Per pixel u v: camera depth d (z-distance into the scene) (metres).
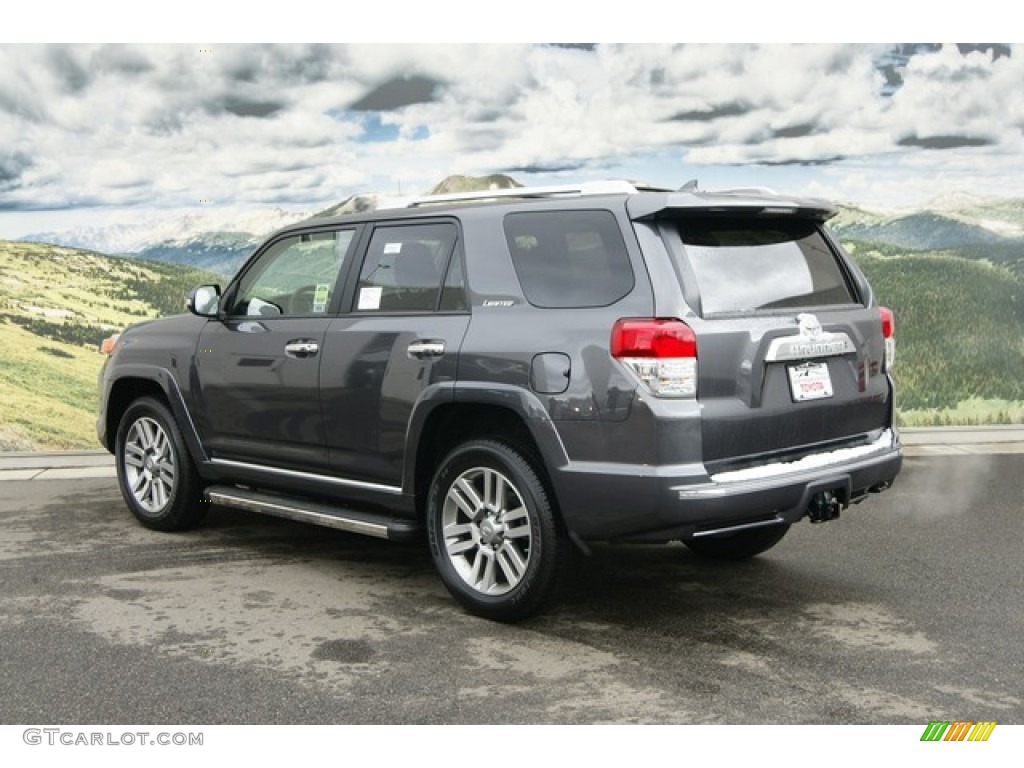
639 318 3.99
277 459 5.36
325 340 5.04
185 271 9.30
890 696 3.68
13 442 8.84
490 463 4.40
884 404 4.81
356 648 4.16
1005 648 4.14
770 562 5.44
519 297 4.38
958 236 9.63
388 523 4.82
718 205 4.12
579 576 5.22
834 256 4.75
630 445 3.97
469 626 4.43
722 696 3.68
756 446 4.14
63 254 8.95
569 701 3.65
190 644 4.20
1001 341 9.70
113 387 6.25
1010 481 7.42
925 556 5.50
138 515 6.18
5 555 5.57
